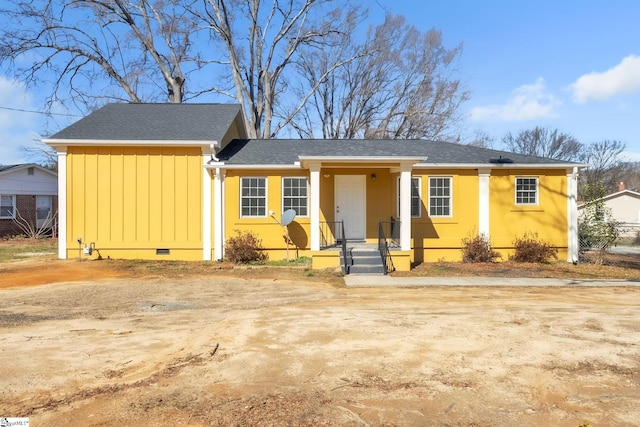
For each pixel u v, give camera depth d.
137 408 4.11
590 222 17.19
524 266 14.86
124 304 9.25
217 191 15.61
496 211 16.14
